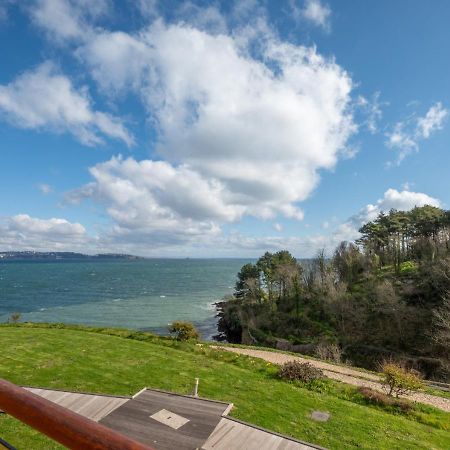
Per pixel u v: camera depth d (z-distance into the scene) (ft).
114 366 58.03
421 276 168.76
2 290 354.95
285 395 53.78
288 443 35.24
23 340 71.00
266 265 241.96
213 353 71.92
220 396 50.21
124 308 259.60
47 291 352.69
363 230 256.52
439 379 118.93
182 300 310.65
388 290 156.97
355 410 51.70
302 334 173.99
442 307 135.95
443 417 54.75
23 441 33.60
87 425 5.20
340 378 76.89
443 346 126.31
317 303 194.80
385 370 65.26
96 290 368.89
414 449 41.88
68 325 90.84
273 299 219.61
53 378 50.96
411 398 66.85
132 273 645.92
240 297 249.75
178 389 50.90
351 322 166.09
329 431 43.68
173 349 72.18
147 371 56.95
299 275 216.74
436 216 216.13
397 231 237.25
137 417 37.22
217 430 36.29
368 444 41.63
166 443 32.60
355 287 195.11
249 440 35.17
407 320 149.59
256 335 185.26
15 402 5.91
